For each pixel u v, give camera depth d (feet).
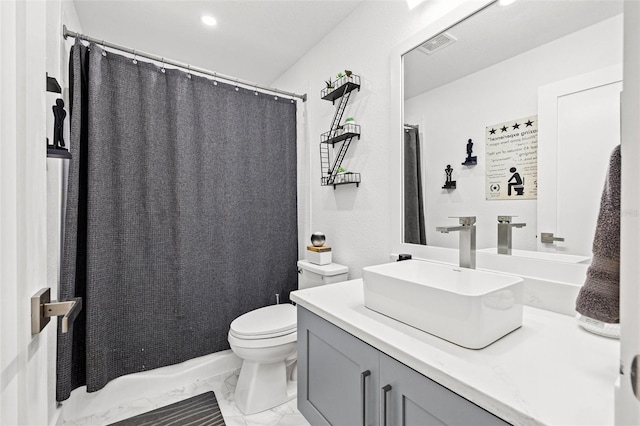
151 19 6.50
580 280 3.24
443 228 4.23
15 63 1.66
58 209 4.86
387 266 4.17
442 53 4.53
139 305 5.95
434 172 4.71
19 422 1.74
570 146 3.30
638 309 1.00
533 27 3.57
